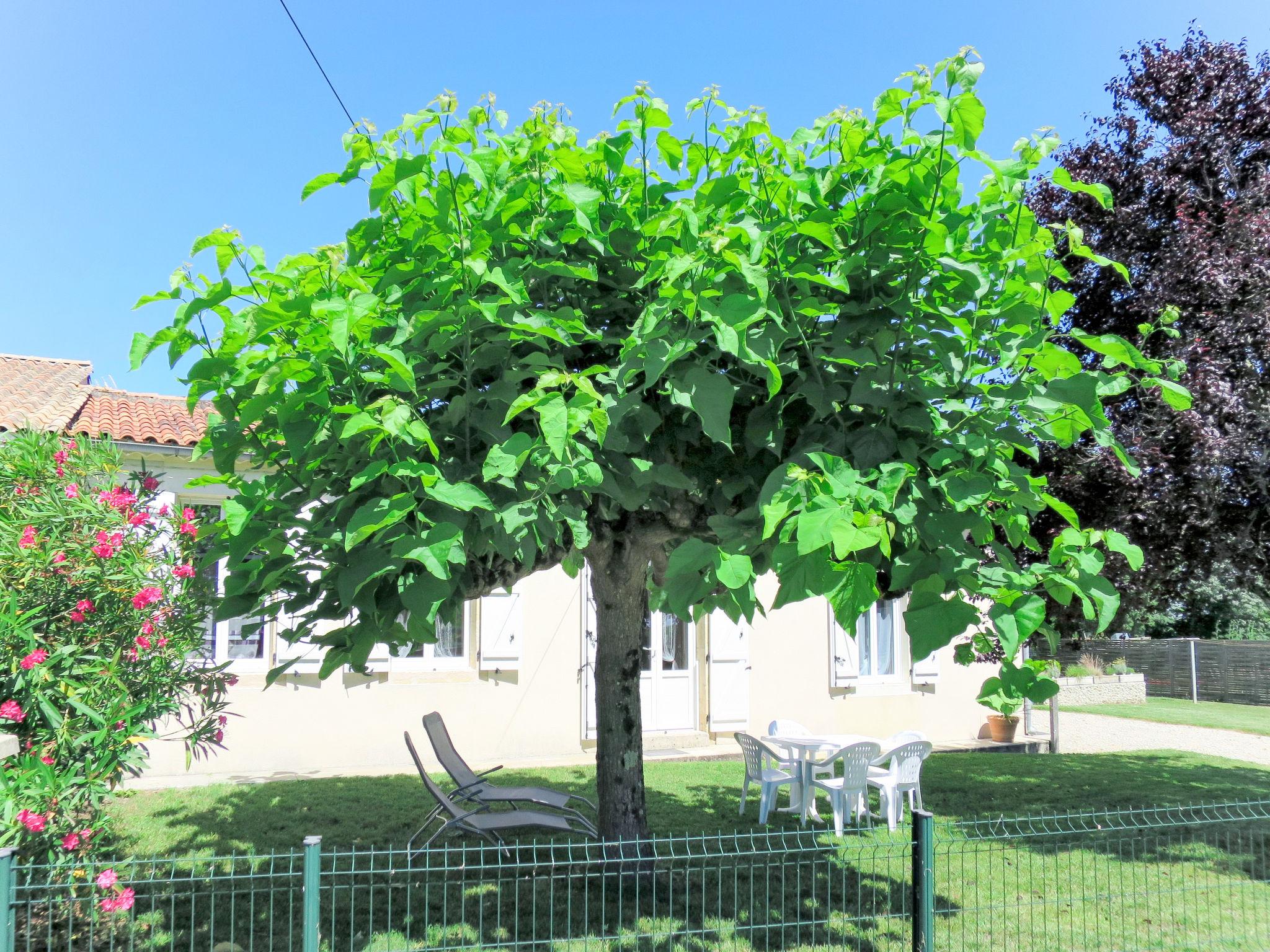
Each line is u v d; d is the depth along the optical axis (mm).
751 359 3189
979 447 3547
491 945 4418
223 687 5230
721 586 4086
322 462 3869
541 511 3479
